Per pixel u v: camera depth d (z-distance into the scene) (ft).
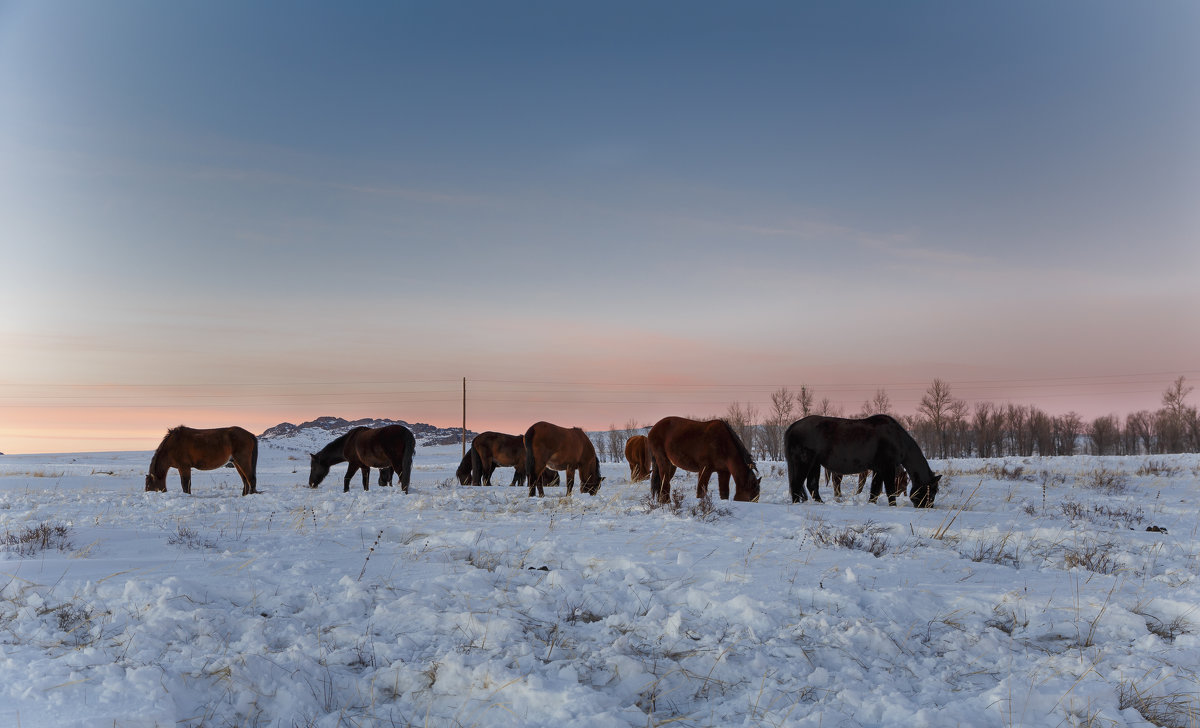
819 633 17.65
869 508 43.75
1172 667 15.81
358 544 28.68
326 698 14.05
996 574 24.21
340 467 166.09
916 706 13.97
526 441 56.34
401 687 14.48
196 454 62.90
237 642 16.39
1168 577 23.63
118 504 49.39
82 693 12.98
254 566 23.43
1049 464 108.88
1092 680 15.02
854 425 48.19
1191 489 64.95
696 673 15.34
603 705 13.48
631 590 21.04
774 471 92.58
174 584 19.71
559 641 17.04
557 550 26.99
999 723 13.35
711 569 23.93
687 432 48.06
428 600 19.62
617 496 47.16
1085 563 26.02
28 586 19.69
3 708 12.30
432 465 157.89
